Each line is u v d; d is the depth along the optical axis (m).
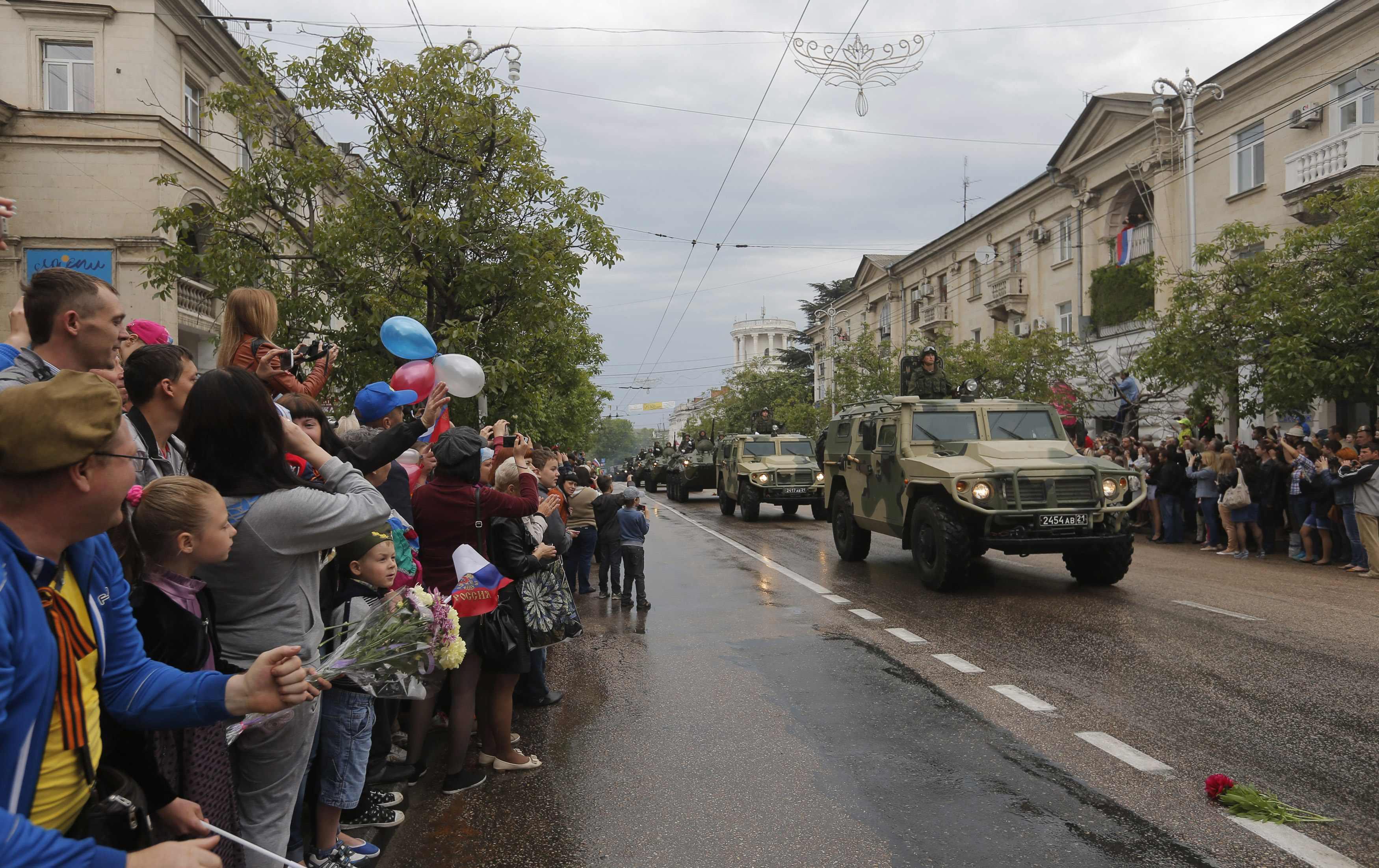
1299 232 14.37
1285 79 20.41
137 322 4.53
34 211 17.92
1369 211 13.16
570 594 5.39
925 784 4.68
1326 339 13.88
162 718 2.18
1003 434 11.93
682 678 7.01
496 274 10.57
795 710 6.06
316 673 2.60
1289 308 14.02
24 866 1.55
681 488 31.03
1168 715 5.70
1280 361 13.76
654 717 6.02
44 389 1.83
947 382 14.30
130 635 2.23
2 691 1.69
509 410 12.41
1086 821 4.17
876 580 11.80
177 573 2.62
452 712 4.78
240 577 2.97
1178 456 15.44
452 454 4.91
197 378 3.02
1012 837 4.02
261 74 11.19
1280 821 4.12
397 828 4.33
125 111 18.16
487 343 10.89
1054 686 6.45
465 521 4.91
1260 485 13.51
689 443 34.34
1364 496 11.29
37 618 1.79
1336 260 13.75
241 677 2.21
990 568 12.65
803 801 4.50
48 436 1.79
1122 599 9.88
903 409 12.06
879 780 4.75
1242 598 9.73
